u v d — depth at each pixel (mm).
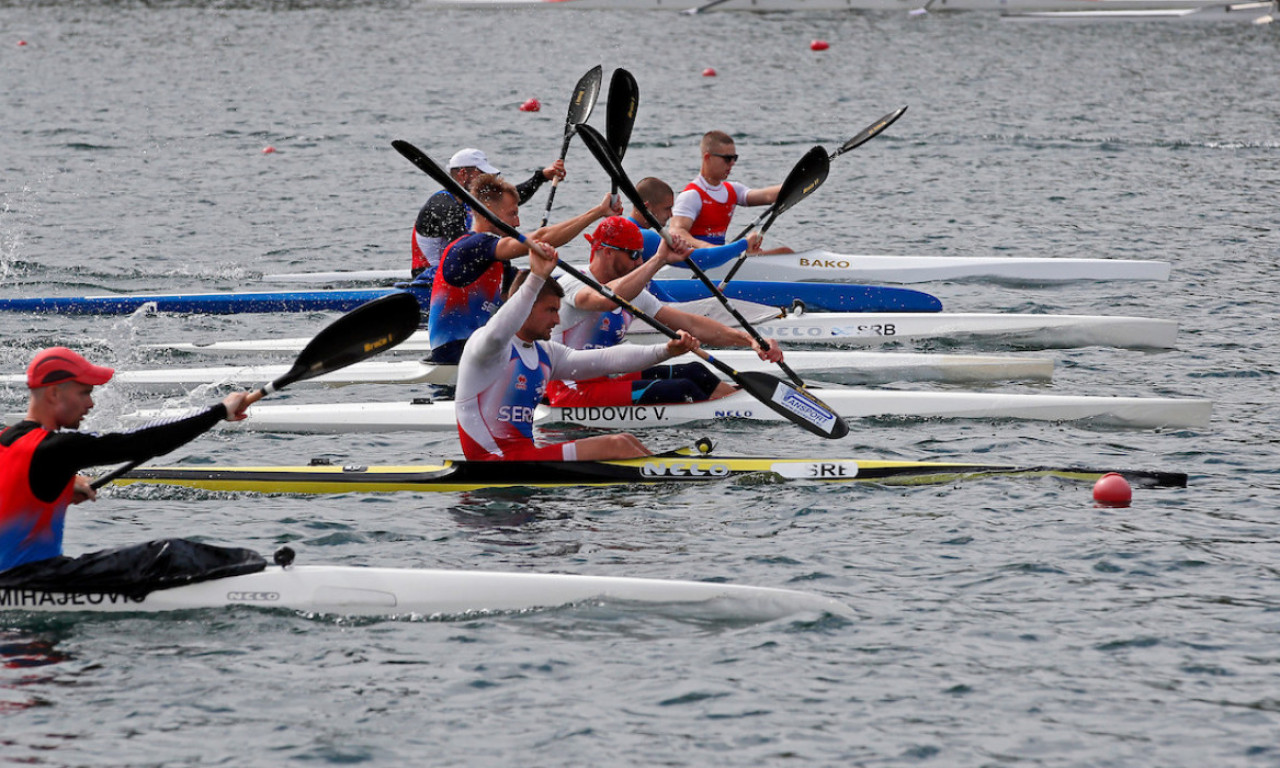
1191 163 82125
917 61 127438
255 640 22391
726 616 23609
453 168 45625
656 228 34438
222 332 47531
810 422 31797
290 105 102812
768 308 46812
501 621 23328
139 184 75562
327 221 67250
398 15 166625
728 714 20141
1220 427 35875
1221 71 120438
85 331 47281
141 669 21281
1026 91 110438
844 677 21328
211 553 23734
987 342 46938
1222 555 26312
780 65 124625
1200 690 20922
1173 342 45281
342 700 20453
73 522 27812
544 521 28266
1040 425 36531
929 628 23078
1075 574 25406
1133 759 18969
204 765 18578
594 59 128250
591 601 23844
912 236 64062
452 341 39812
